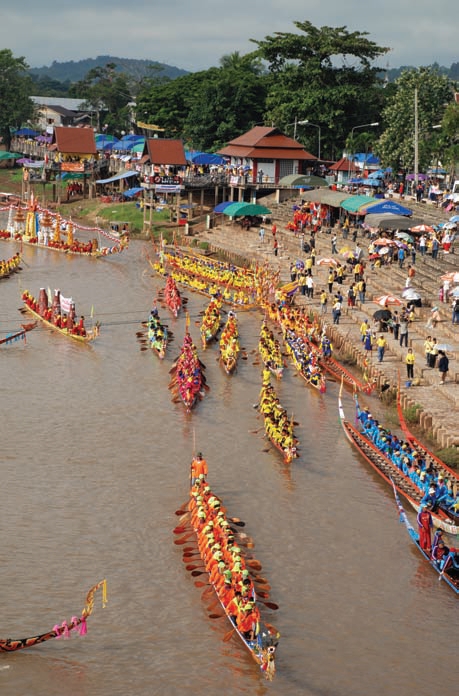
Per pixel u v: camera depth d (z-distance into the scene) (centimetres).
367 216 8088
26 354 6219
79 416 5003
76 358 6156
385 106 13312
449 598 3281
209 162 12325
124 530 3681
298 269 8156
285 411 4806
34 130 18775
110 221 12056
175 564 3434
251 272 8494
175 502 3950
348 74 12975
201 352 6353
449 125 9838
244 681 2786
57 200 14012
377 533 3741
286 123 12694
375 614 3166
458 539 3653
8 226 11494
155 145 11819
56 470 4253
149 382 5666
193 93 14525
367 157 12225
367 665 2892
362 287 6894
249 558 3484
